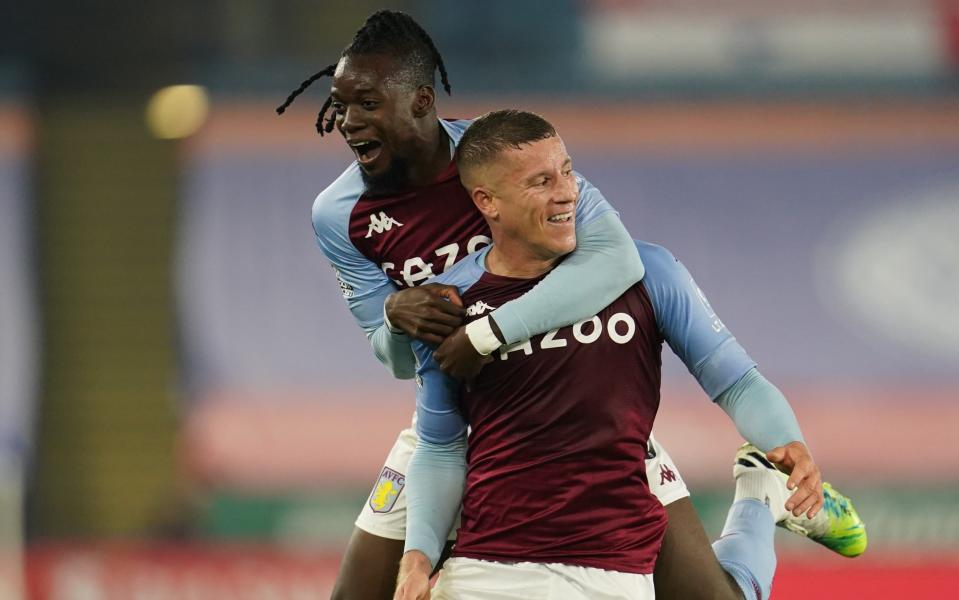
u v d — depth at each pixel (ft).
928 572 89.40
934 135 143.95
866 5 150.10
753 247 134.62
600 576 31.76
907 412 117.80
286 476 112.78
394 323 32.65
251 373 123.24
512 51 145.69
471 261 33.32
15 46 144.36
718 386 33.09
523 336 31.55
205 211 136.56
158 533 113.91
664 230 135.95
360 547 40.42
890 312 128.47
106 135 142.61
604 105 145.18
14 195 134.82
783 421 32.35
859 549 40.04
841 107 145.48
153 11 145.79
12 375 123.34
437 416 33.88
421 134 33.76
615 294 31.96
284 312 128.57
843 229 135.95
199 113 143.02
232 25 147.13
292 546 102.37
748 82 146.41
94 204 138.92
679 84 145.79
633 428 32.24
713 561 36.14
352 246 36.88
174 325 131.54
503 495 32.27
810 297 130.11
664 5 149.59
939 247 133.39
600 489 31.91
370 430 116.57
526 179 31.07
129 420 125.59
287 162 140.77
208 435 117.19
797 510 30.58
